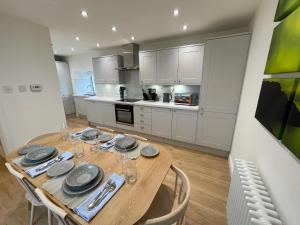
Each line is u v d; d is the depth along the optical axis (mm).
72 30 2707
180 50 2855
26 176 1047
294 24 781
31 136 2570
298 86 705
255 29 1868
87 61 5047
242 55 2160
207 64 2432
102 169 1100
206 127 2699
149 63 3283
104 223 708
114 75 4020
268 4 1410
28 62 2402
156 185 953
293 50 787
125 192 894
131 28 2607
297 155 669
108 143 1512
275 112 920
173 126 3064
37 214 1530
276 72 982
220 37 2240
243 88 2162
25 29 2305
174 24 2424
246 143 1676
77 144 1492
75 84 5578
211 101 2539
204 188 1913
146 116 3373
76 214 761
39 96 2604
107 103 3979
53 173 1048
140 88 4035
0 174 2145
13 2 1728
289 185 770
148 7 1855
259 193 967
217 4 1787
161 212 1082
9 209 1598
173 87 3445
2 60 2135
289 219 746
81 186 908
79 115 5625
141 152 1313
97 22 2338
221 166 2398
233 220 1146
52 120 2836
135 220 722
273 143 996
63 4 1779
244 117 1879
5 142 2312
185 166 2398
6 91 2219
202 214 1541
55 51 4582
